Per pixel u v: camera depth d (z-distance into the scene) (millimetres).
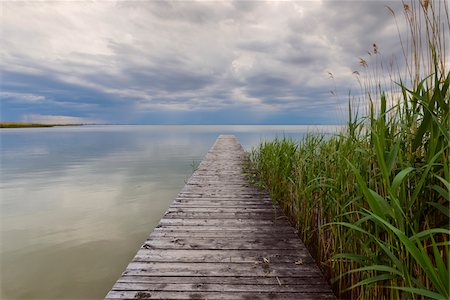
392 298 1175
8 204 5234
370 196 1014
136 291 1592
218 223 2809
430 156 1050
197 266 1904
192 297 1544
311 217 2561
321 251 2117
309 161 2760
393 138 1366
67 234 3750
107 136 34656
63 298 2289
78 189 6527
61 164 10625
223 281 1714
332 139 2221
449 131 962
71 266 2846
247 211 3225
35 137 30344
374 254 1250
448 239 1101
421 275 1107
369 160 1463
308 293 1600
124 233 3799
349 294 1658
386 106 1437
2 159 12219
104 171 9109
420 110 1285
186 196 3891
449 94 1080
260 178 4879
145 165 10375
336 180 1807
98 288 2443
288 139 4328
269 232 2572
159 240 2355
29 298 2277
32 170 9266
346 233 1612
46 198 5676
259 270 1855
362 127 1625
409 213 1170
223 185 4590
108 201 5473
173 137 32969
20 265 2854
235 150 10031
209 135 38750
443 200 1133
